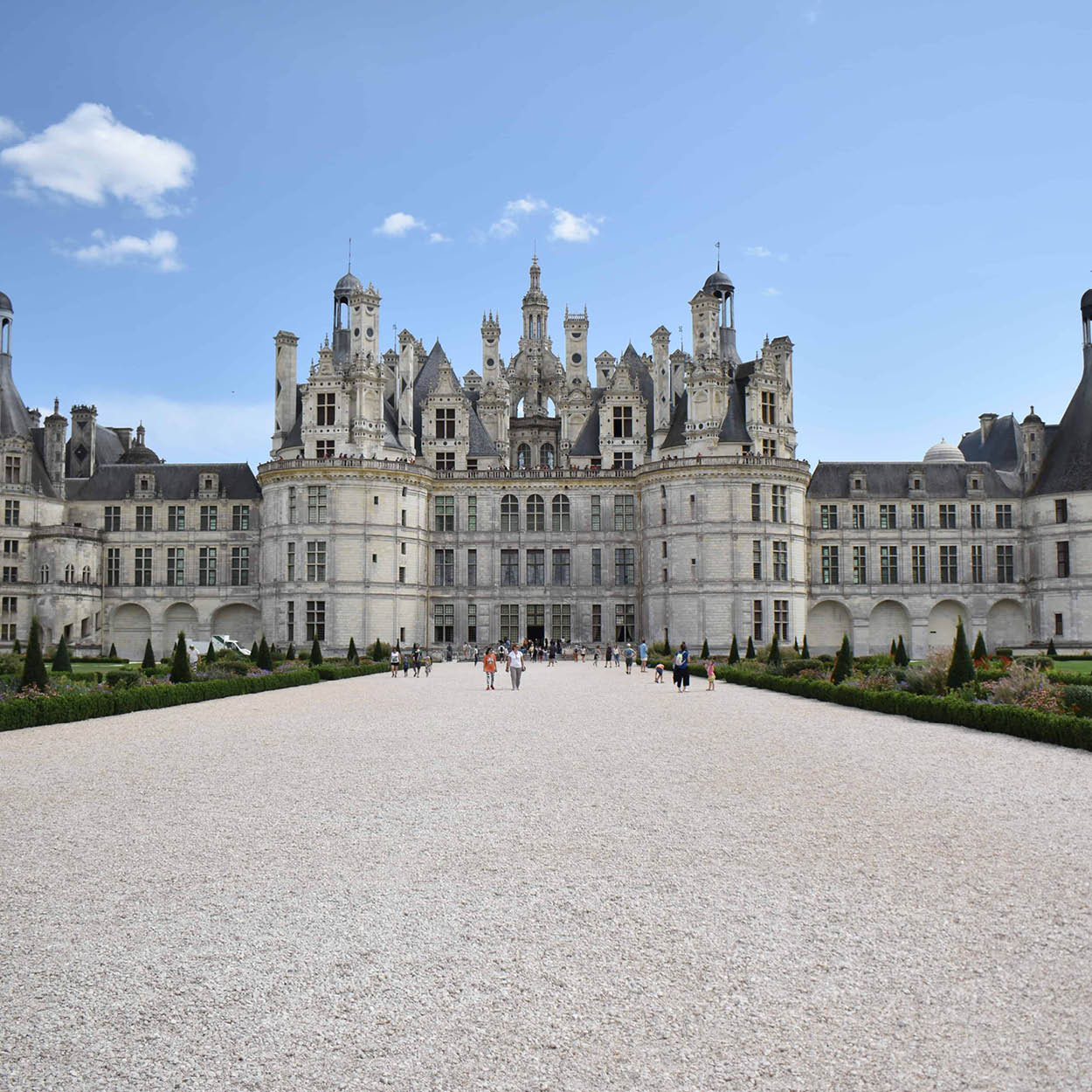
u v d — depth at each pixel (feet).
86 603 344.49
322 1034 37.27
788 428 347.97
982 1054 35.17
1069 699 118.62
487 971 42.86
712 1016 38.42
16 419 345.31
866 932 46.80
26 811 73.41
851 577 359.25
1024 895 51.93
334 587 320.91
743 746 107.34
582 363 411.54
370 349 335.67
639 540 352.49
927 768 91.35
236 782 85.56
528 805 75.15
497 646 351.25
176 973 42.63
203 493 356.18
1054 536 343.87
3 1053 35.81
